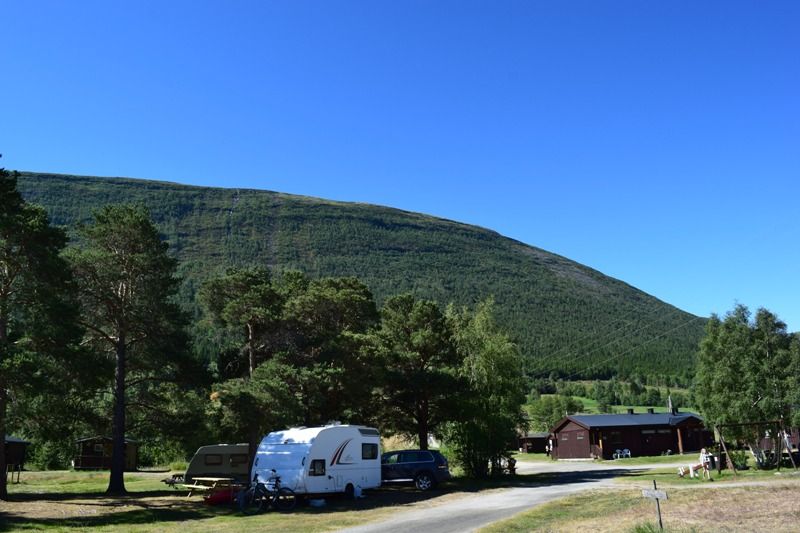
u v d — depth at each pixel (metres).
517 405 37.97
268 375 29.84
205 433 32.66
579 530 15.55
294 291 37.66
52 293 23.33
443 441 40.28
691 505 19.84
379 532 16.61
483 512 20.48
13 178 22.20
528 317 190.12
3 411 22.14
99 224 28.83
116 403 28.83
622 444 64.56
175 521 19.33
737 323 40.03
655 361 144.12
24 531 16.75
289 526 17.97
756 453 38.28
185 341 30.39
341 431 25.52
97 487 32.72
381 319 40.31
